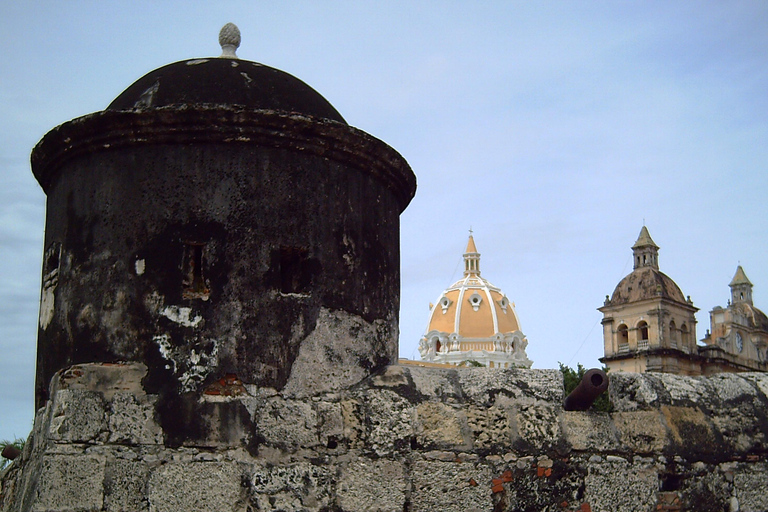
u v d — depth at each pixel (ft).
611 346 213.66
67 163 22.35
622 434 23.24
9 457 27.76
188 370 20.48
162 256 20.89
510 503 21.79
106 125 21.21
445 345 311.27
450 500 21.38
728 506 24.03
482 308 316.60
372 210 23.39
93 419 20.03
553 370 23.35
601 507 22.53
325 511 20.58
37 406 21.98
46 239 22.97
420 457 21.49
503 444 22.11
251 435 20.48
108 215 21.29
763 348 234.38
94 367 20.44
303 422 20.92
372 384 21.93
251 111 21.18
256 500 20.18
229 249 21.02
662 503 23.18
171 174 21.20
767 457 24.80
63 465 19.54
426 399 22.00
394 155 23.61
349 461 21.04
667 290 211.00
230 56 24.41
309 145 21.99
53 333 21.66
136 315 20.68
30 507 19.27
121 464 19.88
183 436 20.20
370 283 22.94
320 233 22.02
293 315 21.34
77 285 21.30
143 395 20.35
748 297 244.22
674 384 24.70
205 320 20.68
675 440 23.68
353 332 22.22
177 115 20.97
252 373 20.75
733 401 25.11
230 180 21.27
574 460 22.56
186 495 19.90
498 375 22.85
